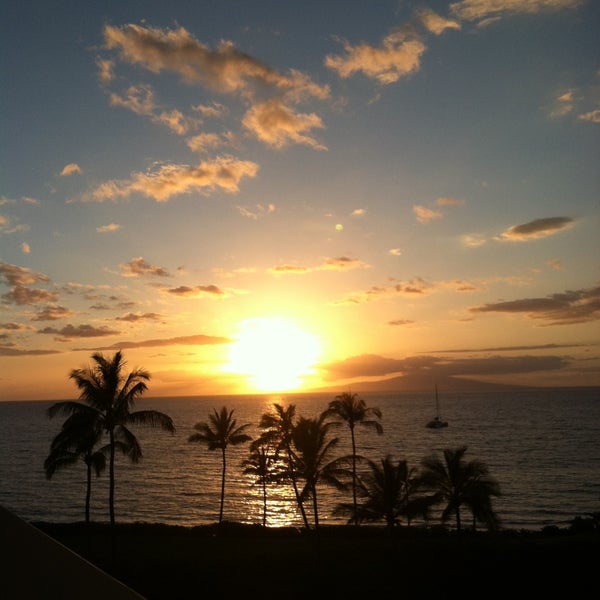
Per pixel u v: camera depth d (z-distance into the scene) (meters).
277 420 41.41
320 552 35.88
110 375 33.19
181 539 41.44
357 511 37.56
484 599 28.27
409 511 36.72
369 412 53.75
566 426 196.12
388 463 37.78
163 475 103.62
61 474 103.75
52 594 3.82
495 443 149.25
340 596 28.72
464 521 59.53
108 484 93.50
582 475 97.38
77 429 32.47
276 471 42.47
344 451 134.88
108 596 4.08
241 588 29.56
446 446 143.50
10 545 3.97
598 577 30.44
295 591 29.17
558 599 27.72
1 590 3.64
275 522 65.56
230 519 67.19
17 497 81.62
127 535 42.94
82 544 39.03
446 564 33.16
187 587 29.58
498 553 34.97
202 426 53.28
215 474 104.69
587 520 47.69
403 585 30.17
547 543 37.56
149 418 33.72
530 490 84.19
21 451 141.88
